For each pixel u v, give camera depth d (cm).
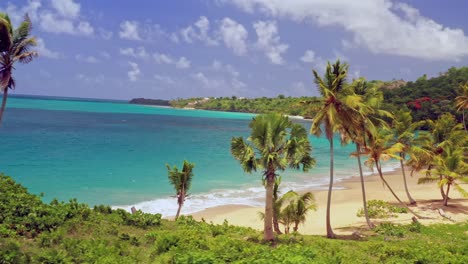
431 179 3828
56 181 4209
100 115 17125
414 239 2558
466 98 6788
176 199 3822
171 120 16788
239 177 5119
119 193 3906
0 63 2047
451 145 3912
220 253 1712
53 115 14862
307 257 1728
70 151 6406
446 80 16062
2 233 1734
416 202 3994
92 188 4025
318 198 4194
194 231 2223
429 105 13300
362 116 2706
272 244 2125
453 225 3044
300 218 2684
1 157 5431
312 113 2803
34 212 2008
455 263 1791
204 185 4578
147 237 2036
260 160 2134
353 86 2670
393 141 3809
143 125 13112
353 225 3133
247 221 3228
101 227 2097
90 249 1666
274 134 2130
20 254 1500
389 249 2041
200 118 19700
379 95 3164
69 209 2180
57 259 1502
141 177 4728
